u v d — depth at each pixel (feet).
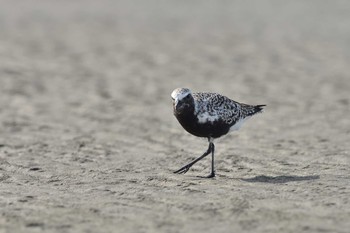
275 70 83.76
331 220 28.68
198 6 149.48
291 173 38.19
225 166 40.45
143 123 55.16
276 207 30.83
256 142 47.62
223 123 37.42
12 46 101.50
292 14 134.92
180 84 74.74
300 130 52.03
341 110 60.54
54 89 71.20
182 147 46.42
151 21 129.80
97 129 52.70
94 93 69.31
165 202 32.04
